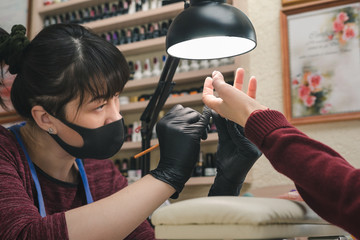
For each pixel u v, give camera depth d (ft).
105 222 2.54
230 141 3.08
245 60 8.39
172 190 2.81
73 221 2.51
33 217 2.57
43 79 2.94
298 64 8.10
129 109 9.26
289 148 1.79
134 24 9.78
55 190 3.52
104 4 10.21
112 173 4.20
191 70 8.87
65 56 2.92
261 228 1.49
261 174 7.94
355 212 1.51
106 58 3.03
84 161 4.01
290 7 8.30
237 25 3.11
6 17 10.78
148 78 9.19
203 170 8.55
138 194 2.71
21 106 3.22
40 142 3.38
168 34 3.34
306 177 1.68
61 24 3.22
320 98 7.83
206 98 2.52
